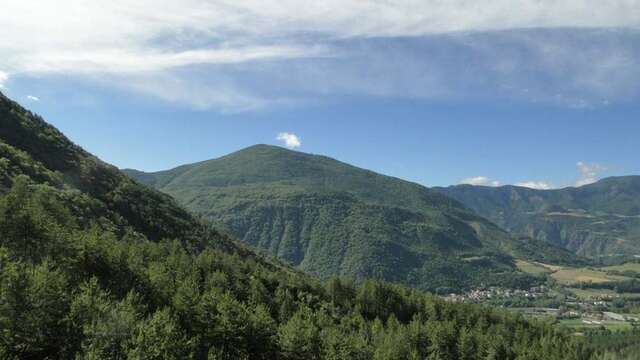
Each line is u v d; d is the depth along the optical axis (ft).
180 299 314.55
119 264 314.55
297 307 502.38
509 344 606.55
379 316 646.33
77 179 627.05
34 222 299.99
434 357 485.15
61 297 234.17
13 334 208.03
